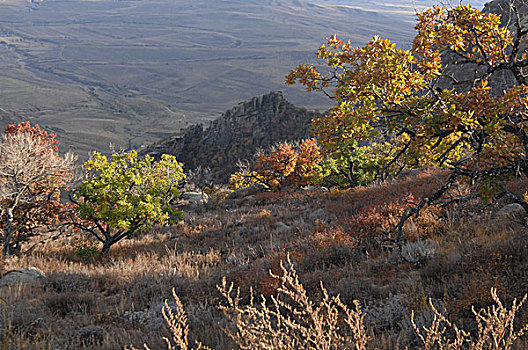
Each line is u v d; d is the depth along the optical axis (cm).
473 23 796
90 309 955
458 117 692
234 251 1591
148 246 1991
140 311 920
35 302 997
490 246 850
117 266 1414
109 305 1000
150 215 1984
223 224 2358
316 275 968
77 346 734
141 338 740
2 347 689
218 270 1282
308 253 1191
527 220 924
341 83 823
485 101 696
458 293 701
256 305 866
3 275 1309
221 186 6347
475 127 737
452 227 1138
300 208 2453
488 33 795
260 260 1266
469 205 1253
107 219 1933
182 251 1777
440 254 930
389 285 839
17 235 2106
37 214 2134
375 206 1527
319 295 820
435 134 759
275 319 709
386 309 702
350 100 803
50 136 3103
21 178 2102
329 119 840
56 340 746
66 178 2328
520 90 686
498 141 723
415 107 755
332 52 843
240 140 14262
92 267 1529
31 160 2170
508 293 654
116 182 1959
